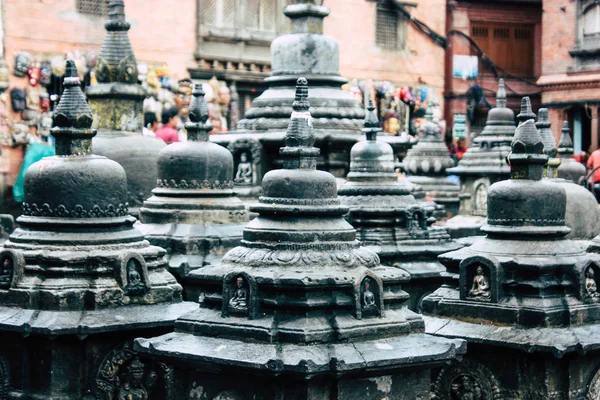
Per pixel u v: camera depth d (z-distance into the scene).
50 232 10.53
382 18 39.19
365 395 8.41
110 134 15.40
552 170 14.51
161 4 32.22
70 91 10.79
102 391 10.24
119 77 15.57
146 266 10.62
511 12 43.28
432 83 40.97
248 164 16.05
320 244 8.72
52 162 10.66
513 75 43.53
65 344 10.23
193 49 33.09
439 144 24.05
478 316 10.41
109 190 10.71
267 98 16.61
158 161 14.06
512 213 10.64
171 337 8.82
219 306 8.84
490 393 10.29
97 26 29.81
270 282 8.45
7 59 27.83
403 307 9.03
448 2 42.16
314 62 16.66
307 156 8.97
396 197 14.84
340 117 16.50
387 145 15.16
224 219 13.73
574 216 14.21
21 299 10.31
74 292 10.26
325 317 8.48
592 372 10.22
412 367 8.48
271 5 35.22
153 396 10.41
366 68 38.78
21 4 28.14
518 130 10.82
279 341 8.37
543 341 9.86
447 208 23.55
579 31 40.53
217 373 8.54
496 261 10.35
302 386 8.19
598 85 40.09
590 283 10.31
